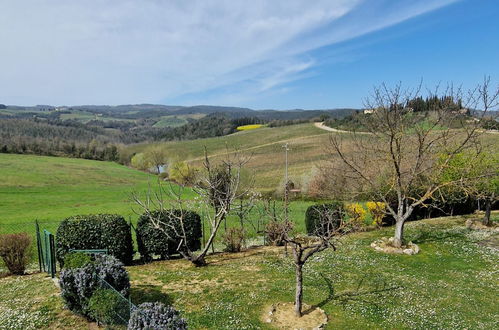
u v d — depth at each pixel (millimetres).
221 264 16141
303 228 24719
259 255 17672
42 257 15242
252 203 19234
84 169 81500
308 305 11516
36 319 10039
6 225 27594
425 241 18719
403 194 18297
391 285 13258
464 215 26109
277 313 10953
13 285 12930
